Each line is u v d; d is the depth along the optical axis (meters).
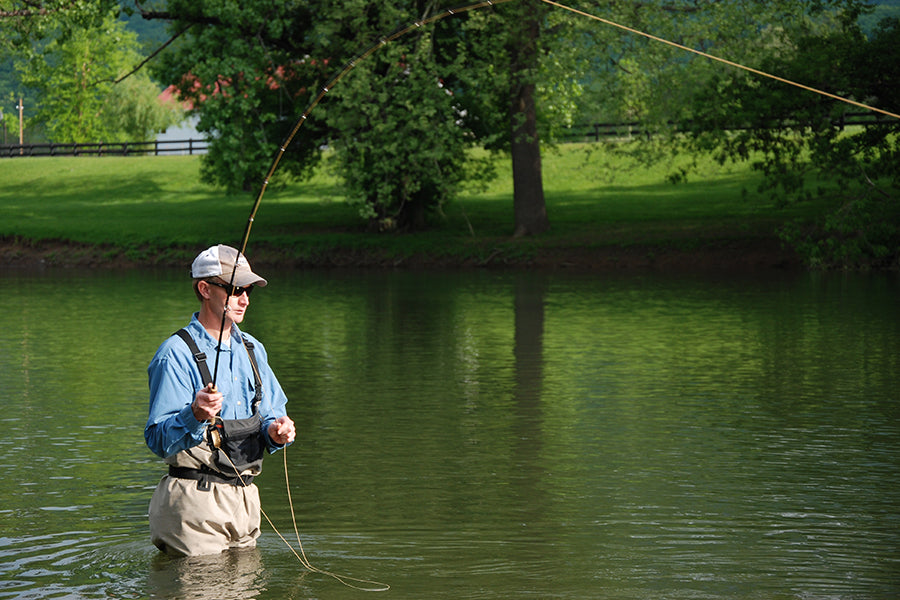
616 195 81.19
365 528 12.31
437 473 15.24
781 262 56.66
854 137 55.47
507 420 19.19
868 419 19.08
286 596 9.80
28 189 102.19
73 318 36.28
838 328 31.81
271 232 69.81
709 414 19.66
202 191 96.56
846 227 53.12
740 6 56.44
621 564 10.95
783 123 57.38
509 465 15.76
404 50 55.84
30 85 137.50
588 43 56.78
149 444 10.23
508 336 30.86
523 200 65.38
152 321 35.25
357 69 55.31
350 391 22.22
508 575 10.56
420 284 49.62
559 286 47.56
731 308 37.69
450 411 20.03
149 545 11.58
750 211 69.19
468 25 55.06
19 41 59.16
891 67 53.03
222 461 10.64
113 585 10.15
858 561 11.07
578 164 92.81
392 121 56.81
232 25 59.81
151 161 111.44
